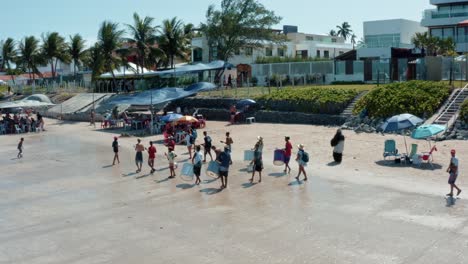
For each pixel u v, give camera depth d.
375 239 14.78
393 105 34.56
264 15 68.38
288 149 24.08
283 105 42.03
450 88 35.69
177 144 34.62
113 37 63.22
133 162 29.06
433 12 77.06
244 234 15.69
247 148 31.20
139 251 14.66
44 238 16.22
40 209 19.80
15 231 17.09
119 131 44.12
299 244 14.63
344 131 34.53
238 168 25.70
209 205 19.19
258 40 69.50
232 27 67.06
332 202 18.77
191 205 19.30
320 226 16.12
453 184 18.55
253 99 44.88
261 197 19.97
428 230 15.34
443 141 28.95
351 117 36.59
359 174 22.88
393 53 55.12
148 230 16.53
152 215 18.20
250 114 44.03
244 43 69.12
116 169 27.17
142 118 45.25
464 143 28.16
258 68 59.12
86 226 17.30
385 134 32.28
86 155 32.25
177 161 28.66
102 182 24.14
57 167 28.64
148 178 24.58
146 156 30.75
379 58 55.00
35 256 14.64
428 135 22.84
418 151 26.69
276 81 53.91
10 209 19.98
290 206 18.52
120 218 18.03
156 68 71.00
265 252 14.14
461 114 30.78
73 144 37.69
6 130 46.34
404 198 18.78
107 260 14.08
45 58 82.75
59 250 15.05
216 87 52.00
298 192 20.44
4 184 24.69
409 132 31.48
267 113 42.28
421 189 19.89
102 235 16.25
